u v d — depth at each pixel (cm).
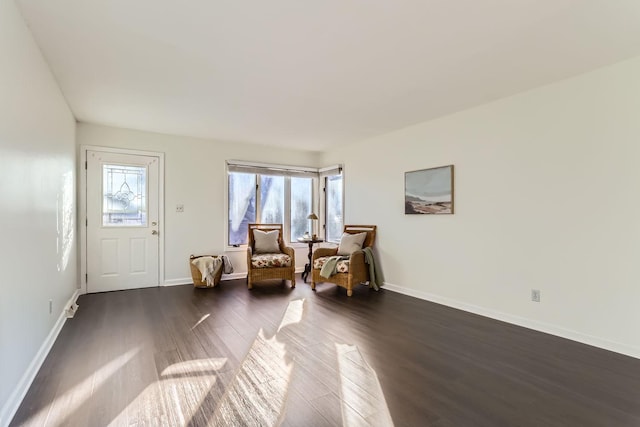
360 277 451
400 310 363
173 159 481
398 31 211
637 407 183
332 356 245
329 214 602
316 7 186
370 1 180
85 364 229
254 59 249
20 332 187
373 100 336
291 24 203
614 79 256
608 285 260
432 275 403
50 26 204
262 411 176
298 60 250
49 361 233
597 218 266
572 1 179
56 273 286
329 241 598
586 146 271
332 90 310
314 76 279
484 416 174
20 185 189
